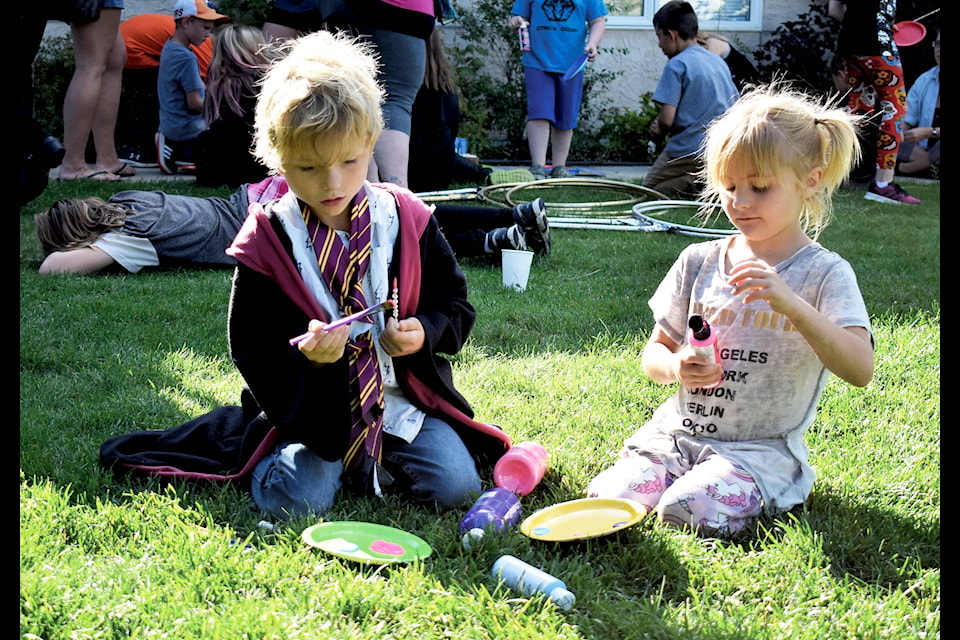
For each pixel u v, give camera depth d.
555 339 4.31
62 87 10.38
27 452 2.91
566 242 6.46
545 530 2.49
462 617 2.13
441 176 7.84
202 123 9.07
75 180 7.99
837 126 2.60
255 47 7.53
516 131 11.59
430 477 2.74
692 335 2.57
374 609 2.17
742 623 2.13
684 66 8.57
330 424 2.53
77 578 2.22
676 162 8.55
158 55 10.21
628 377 3.77
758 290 2.43
